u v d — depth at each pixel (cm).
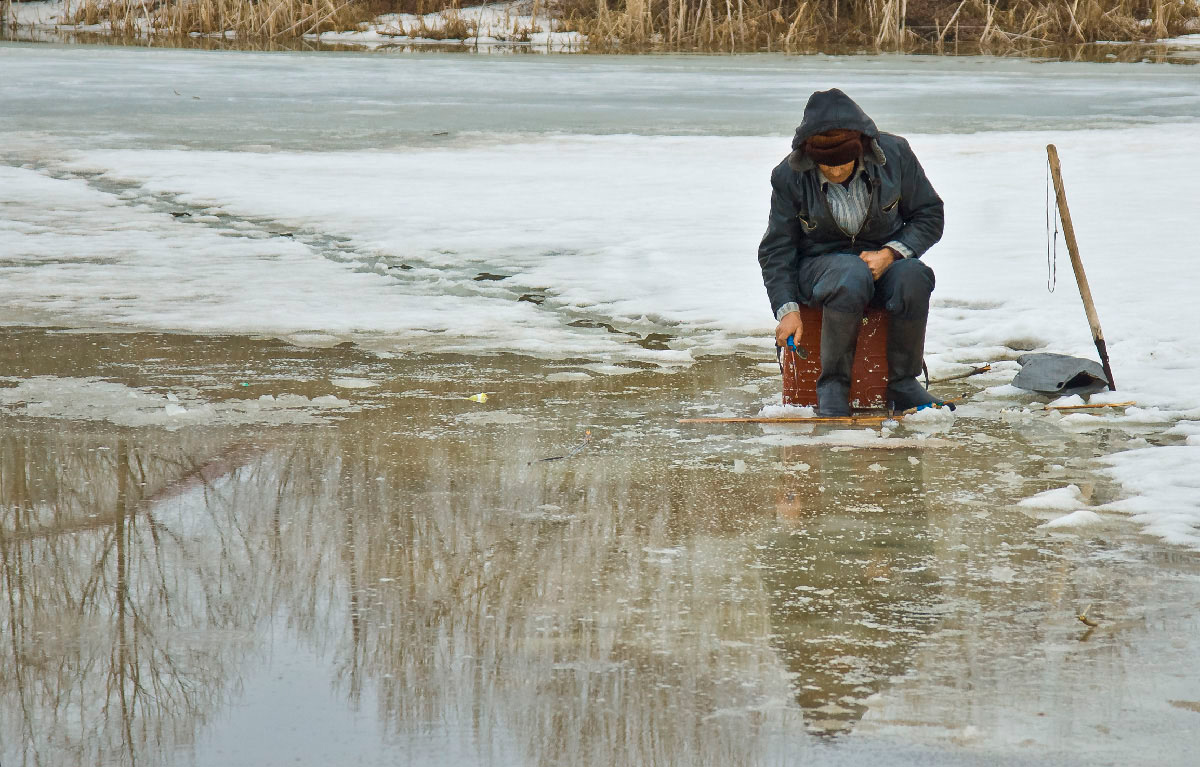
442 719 603
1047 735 585
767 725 596
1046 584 776
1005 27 7775
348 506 928
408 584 774
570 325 1630
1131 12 8000
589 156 3238
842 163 1187
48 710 612
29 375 1340
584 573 796
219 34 8294
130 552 827
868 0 7856
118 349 1465
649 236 2225
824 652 677
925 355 1471
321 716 606
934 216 1248
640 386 1336
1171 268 1869
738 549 841
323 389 1302
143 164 3027
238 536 859
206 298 1753
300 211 2458
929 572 798
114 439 1102
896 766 560
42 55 6412
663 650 680
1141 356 1416
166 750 575
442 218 2391
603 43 7512
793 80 5275
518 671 654
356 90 4909
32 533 864
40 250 2078
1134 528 881
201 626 709
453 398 1273
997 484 991
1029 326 1554
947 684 638
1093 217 2323
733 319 1647
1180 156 3086
